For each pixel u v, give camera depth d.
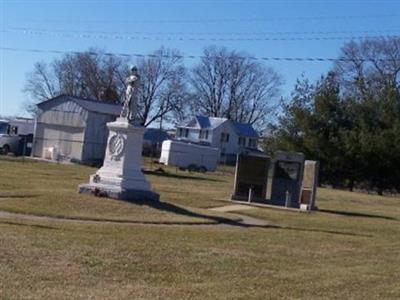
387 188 57.09
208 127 103.31
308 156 57.41
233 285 9.88
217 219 20.92
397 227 24.61
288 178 31.27
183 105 109.25
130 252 11.98
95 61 104.88
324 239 18.00
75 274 9.57
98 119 55.09
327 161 56.94
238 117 112.00
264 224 21.67
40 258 10.48
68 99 55.72
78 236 13.59
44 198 20.05
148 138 104.62
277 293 9.56
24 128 65.25
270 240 16.39
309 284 10.48
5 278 8.81
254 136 106.06
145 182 22.19
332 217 27.00
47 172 37.56
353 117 57.53
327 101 57.22
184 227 18.12
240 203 29.83
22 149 59.47
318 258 13.82
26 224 15.12
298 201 30.80
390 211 33.78
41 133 56.97
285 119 59.06
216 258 12.31
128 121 22.16
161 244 13.55
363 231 22.09
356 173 56.94
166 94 136.75
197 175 55.59
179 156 69.12
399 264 13.89
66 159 55.00
